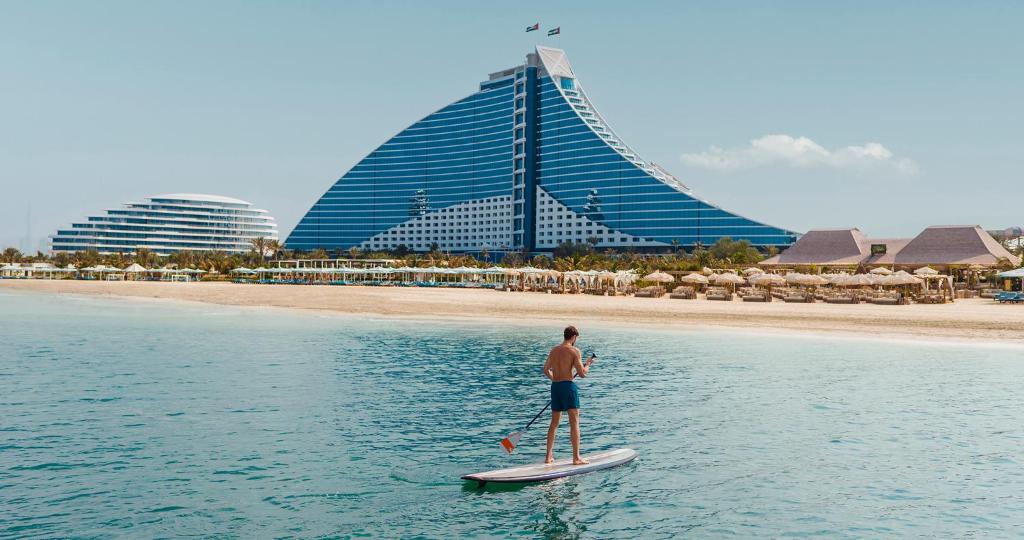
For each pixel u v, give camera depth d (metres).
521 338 39.88
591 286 104.12
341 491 12.01
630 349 34.19
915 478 12.84
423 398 20.48
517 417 17.91
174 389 21.78
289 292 106.38
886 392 21.70
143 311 69.00
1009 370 26.77
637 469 13.42
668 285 98.94
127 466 13.29
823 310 59.03
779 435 16.08
